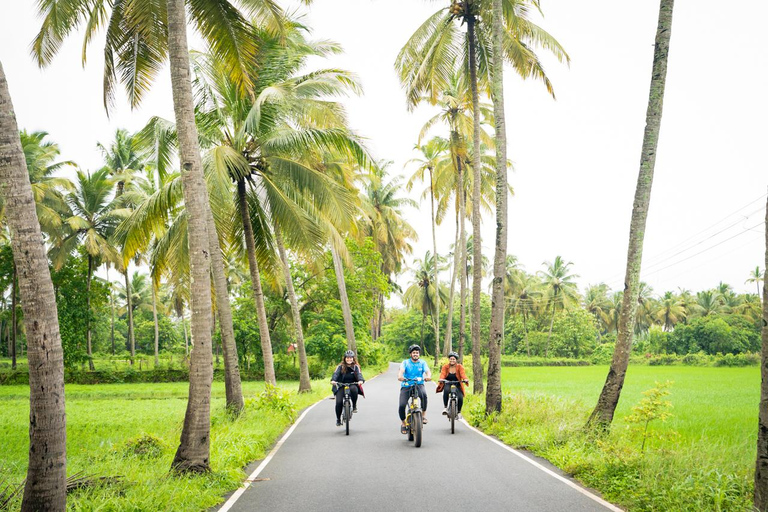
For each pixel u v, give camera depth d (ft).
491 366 44.37
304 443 36.22
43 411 16.53
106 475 23.45
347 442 36.27
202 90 48.47
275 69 52.85
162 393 106.73
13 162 16.69
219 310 47.47
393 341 267.80
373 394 83.66
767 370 17.57
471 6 60.75
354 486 23.82
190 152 26.58
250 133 49.93
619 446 28.19
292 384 125.29
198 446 25.43
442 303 220.23
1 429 51.11
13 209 16.62
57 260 130.93
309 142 51.88
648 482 21.81
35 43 34.86
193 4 34.96
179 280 53.57
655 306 297.33
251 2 38.68
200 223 26.61
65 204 126.62
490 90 66.03
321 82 52.60
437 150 119.44
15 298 141.69
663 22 32.71
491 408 43.68
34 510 16.22
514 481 24.67
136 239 50.78
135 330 251.80
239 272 165.99
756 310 271.69
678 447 27.61
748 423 43.32
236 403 46.62
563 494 22.36
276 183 55.93
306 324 140.46
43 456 16.43
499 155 45.75
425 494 22.36
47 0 33.60
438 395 80.23
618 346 33.81
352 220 57.06
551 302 256.32
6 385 132.77
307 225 55.67
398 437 38.34
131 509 19.20
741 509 18.65
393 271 180.34
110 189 132.05
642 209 33.30
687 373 147.54
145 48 37.50
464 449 33.19
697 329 251.19
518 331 271.90
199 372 25.93
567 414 40.57
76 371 139.54
